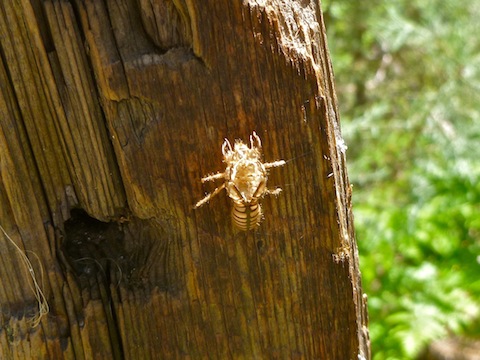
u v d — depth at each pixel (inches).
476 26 39.1
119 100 16.3
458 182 36.8
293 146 16.8
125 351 17.3
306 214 17.1
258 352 17.5
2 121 16.4
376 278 34.6
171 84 16.3
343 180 17.9
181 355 17.4
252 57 16.3
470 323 32.9
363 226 35.6
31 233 16.8
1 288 16.9
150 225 17.1
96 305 17.1
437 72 40.3
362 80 42.2
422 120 38.4
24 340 16.9
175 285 17.1
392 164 39.7
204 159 16.6
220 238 17.0
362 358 18.3
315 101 16.7
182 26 16.2
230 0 16.1
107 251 17.3
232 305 17.3
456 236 35.4
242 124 16.5
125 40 16.2
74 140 16.6
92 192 16.9
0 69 16.2
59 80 16.3
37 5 16.0
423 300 32.8
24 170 16.6
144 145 16.4
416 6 40.4
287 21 16.5
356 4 40.0
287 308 17.4
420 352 36.4
